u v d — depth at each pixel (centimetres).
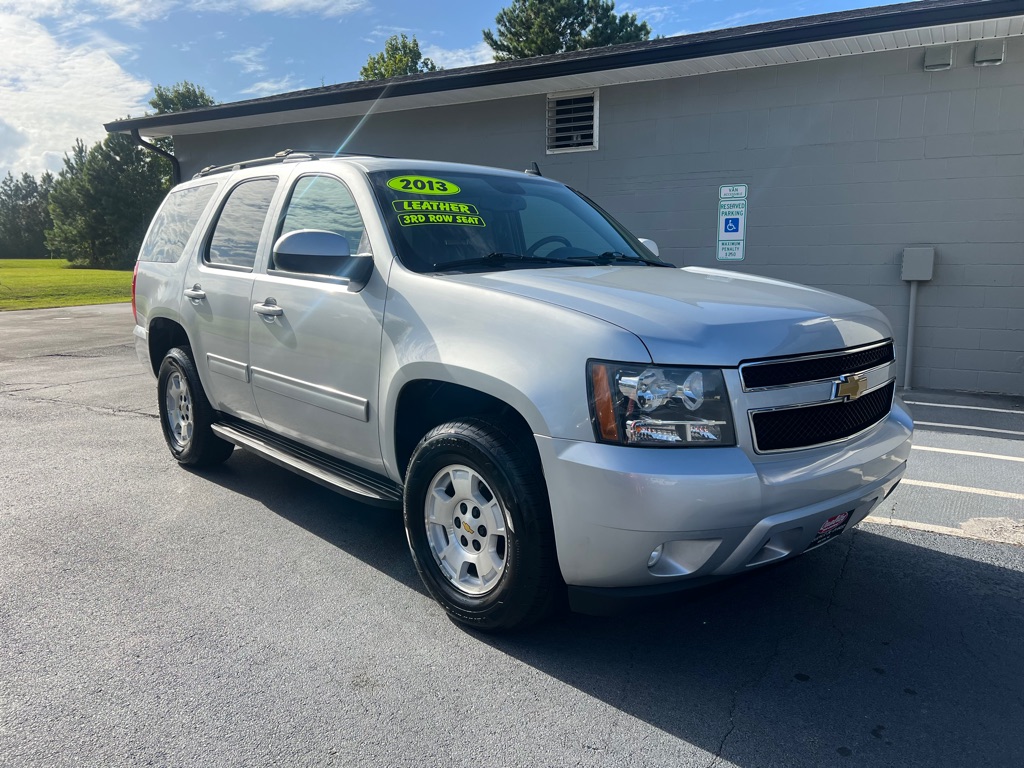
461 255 345
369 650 289
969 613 322
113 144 5244
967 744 236
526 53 3875
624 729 243
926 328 853
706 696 261
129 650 286
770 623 314
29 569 356
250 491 471
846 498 273
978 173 810
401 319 315
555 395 256
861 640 300
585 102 1016
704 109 937
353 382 342
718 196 942
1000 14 710
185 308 469
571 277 317
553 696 261
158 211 558
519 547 272
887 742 237
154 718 245
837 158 873
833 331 280
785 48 816
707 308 272
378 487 347
